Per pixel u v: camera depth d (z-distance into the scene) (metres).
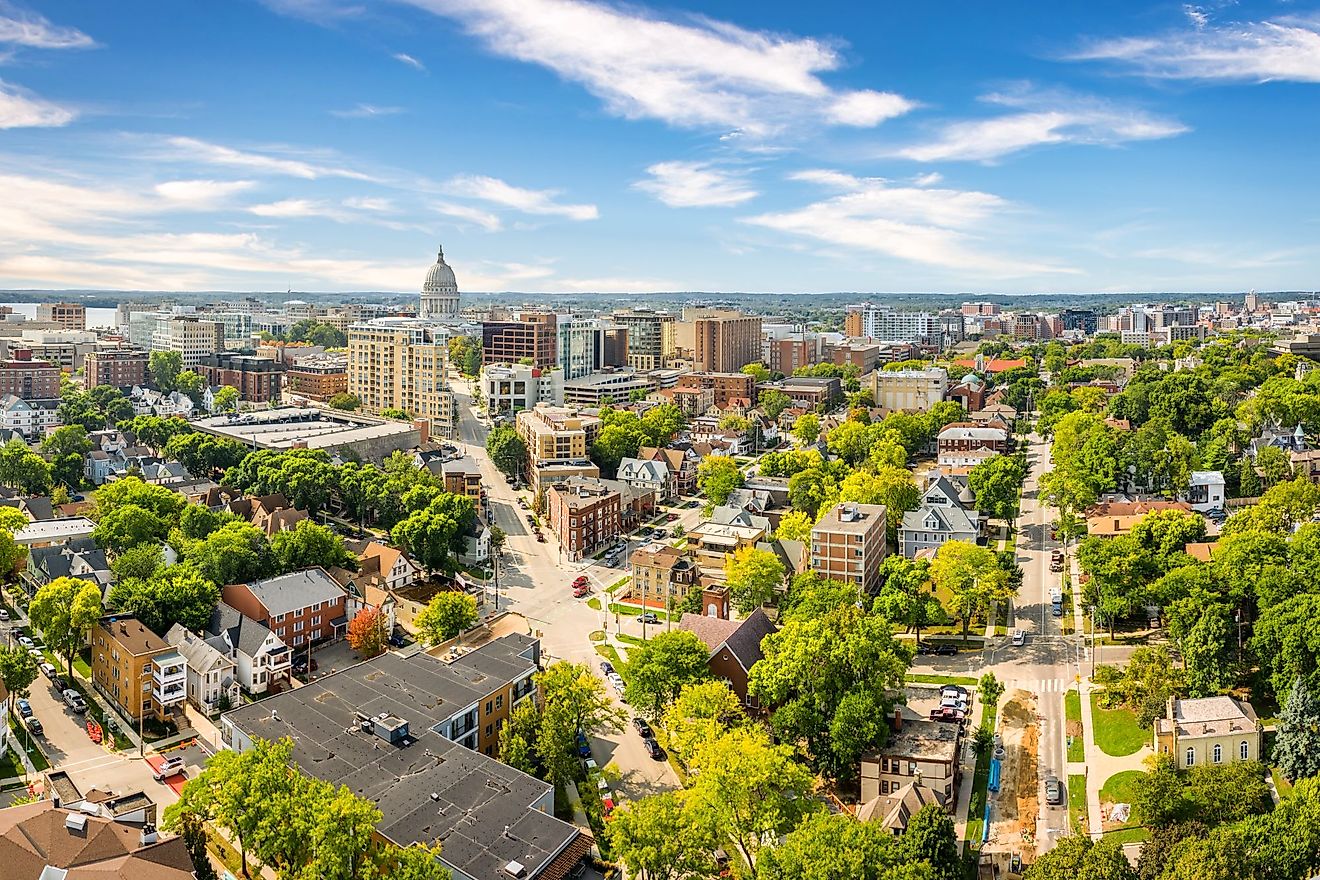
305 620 173.12
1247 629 149.38
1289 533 193.88
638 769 134.88
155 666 145.25
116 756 134.88
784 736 135.12
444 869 91.94
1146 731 137.62
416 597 198.00
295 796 99.06
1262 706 139.88
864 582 192.25
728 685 138.75
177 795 124.81
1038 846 116.12
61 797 111.69
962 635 175.50
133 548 187.88
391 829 100.69
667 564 198.88
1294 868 95.75
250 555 182.38
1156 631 171.00
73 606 153.75
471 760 115.31
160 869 91.69
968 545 176.38
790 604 176.50
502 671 140.75
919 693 153.75
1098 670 155.00
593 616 191.88
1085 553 174.75
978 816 122.38
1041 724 143.25
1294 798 102.69
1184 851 98.12
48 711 146.75
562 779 126.75
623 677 145.25
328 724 123.19
